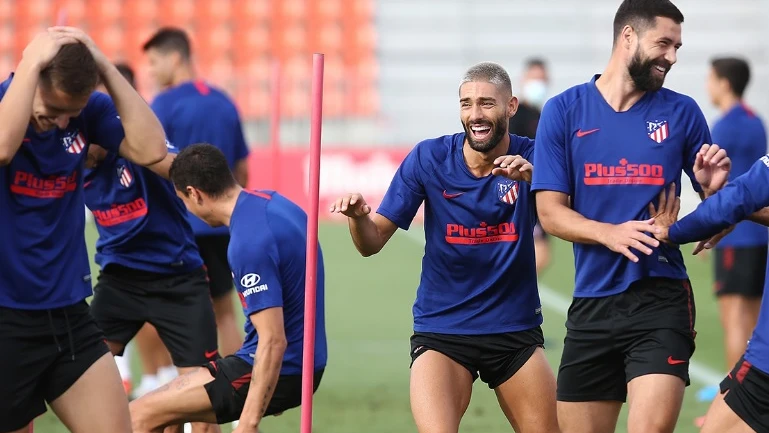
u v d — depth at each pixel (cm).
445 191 1897
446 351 1905
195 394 1919
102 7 9181
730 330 3041
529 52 9131
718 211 1617
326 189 7650
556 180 1831
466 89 1833
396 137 8294
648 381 1755
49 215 1703
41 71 1614
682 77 8894
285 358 1914
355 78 8406
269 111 8000
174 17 9225
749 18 9119
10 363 1672
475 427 2656
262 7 9250
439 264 1923
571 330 1888
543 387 1894
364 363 3500
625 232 1725
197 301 2327
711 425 1664
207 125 2884
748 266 2988
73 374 1723
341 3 9262
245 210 1900
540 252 4334
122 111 1811
